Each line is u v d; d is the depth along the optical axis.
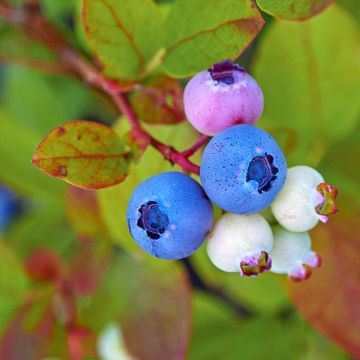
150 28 0.20
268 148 0.17
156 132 0.21
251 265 0.18
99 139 0.19
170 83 0.20
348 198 0.22
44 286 0.24
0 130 0.24
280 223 0.18
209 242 0.18
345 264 0.21
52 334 0.24
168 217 0.17
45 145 0.18
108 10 0.19
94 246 0.24
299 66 0.23
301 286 0.21
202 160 0.17
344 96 0.23
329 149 0.23
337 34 0.22
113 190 0.21
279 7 0.17
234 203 0.17
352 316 0.21
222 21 0.19
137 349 0.24
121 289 0.24
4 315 0.24
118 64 0.20
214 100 0.18
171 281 0.24
